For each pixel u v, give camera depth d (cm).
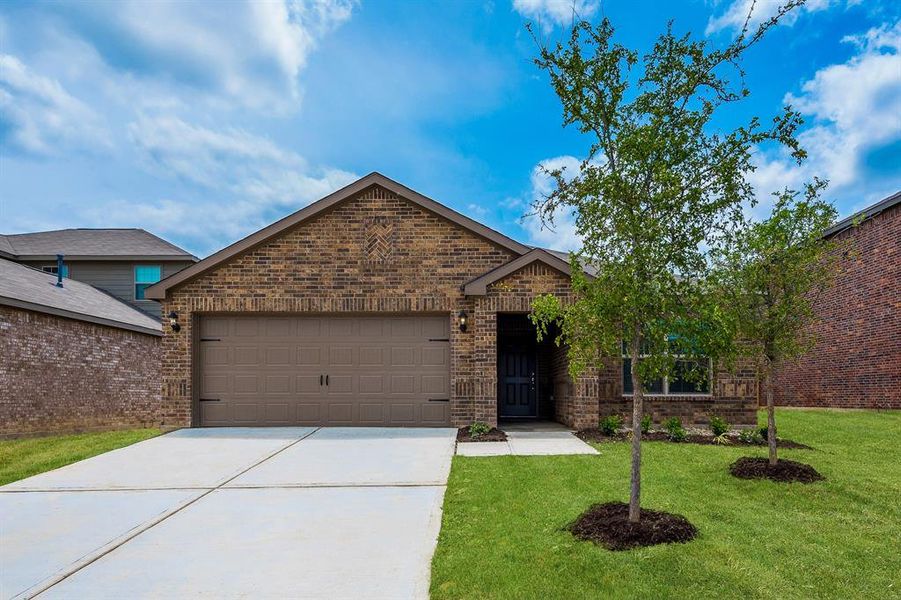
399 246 1223
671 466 781
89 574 465
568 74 547
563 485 692
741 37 532
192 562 486
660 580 423
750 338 754
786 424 1181
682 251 513
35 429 1398
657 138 516
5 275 1545
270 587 435
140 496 696
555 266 1140
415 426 1202
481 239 1225
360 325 1230
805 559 462
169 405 1195
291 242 1226
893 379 1423
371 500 662
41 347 1425
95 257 2153
